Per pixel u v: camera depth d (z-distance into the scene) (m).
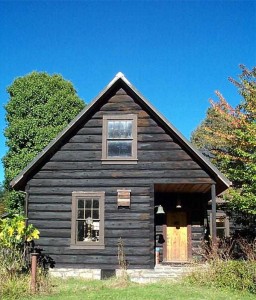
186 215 20.19
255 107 20.03
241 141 19.81
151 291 13.09
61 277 16.53
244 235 20.44
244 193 18.98
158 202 20.30
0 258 13.66
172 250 19.92
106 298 11.98
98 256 17.02
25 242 15.50
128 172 17.45
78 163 17.67
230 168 20.58
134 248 17.00
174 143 17.48
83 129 17.88
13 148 30.53
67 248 17.14
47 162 17.78
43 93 31.41
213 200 16.88
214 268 14.37
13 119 30.98
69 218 17.36
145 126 17.66
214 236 16.58
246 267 13.89
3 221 14.50
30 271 13.95
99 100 17.81
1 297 11.85
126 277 15.34
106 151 17.64
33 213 17.48
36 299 11.86
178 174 17.22
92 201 17.50
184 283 14.41
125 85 17.83
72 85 33.06
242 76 21.56
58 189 17.56
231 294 12.76
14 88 31.59
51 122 31.02
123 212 17.25
